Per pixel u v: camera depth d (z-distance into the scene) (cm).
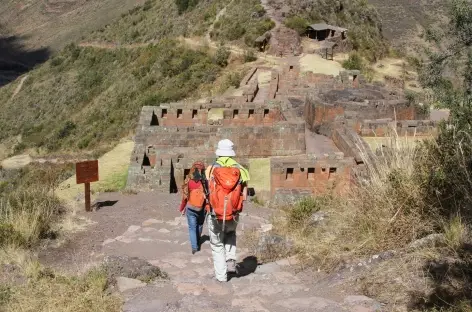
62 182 2147
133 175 1777
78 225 1224
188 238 1105
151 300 667
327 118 2350
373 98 2470
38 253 995
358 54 6488
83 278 745
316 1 7225
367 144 1775
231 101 2897
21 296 686
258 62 5662
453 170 780
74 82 9062
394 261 694
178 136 2245
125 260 810
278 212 1317
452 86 867
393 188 842
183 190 1012
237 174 747
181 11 8869
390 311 588
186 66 6378
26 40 17788
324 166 1603
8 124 8888
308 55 5800
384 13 9125
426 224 774
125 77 7388
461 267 629
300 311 617
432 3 9156
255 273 801
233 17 7088
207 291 712
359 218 845
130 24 9906
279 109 2556
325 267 780
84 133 5522
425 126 2008
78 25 17125
